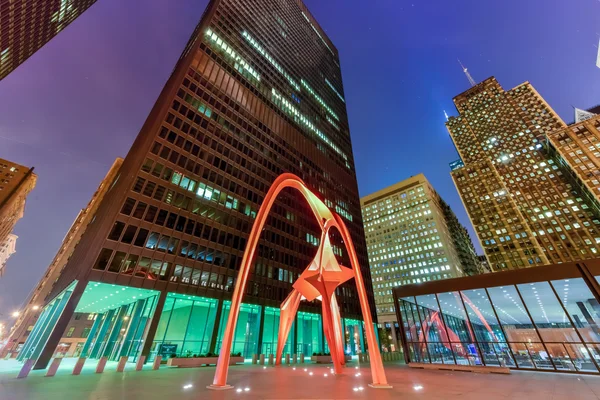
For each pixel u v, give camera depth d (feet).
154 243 95.50
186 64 147.54
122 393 30.86
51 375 47.21
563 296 64.13
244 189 142.41
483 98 423.64
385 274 378.32
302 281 52.70
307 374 54.08
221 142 142.61
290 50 267.59
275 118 197.26
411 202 403.34
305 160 209.97
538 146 326.85
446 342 72.69
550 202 287.69
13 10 130.41
